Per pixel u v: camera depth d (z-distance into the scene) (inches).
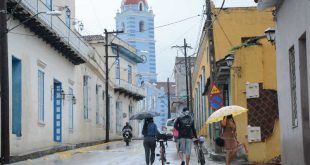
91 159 908.0
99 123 1846.7
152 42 4357.8
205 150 1040.2
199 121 1936.5
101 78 1903.3
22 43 999.0
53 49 1244.5
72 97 1443.2
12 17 934.4
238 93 791.1
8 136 808.3
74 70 1481.3
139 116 737.0
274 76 784.9
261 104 781.9
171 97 3503.9
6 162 800.9
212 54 930.7
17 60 983.0
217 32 1206.3
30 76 1050.1
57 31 1187.9
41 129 1131.9
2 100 804.0
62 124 1321.4
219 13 1132.5
